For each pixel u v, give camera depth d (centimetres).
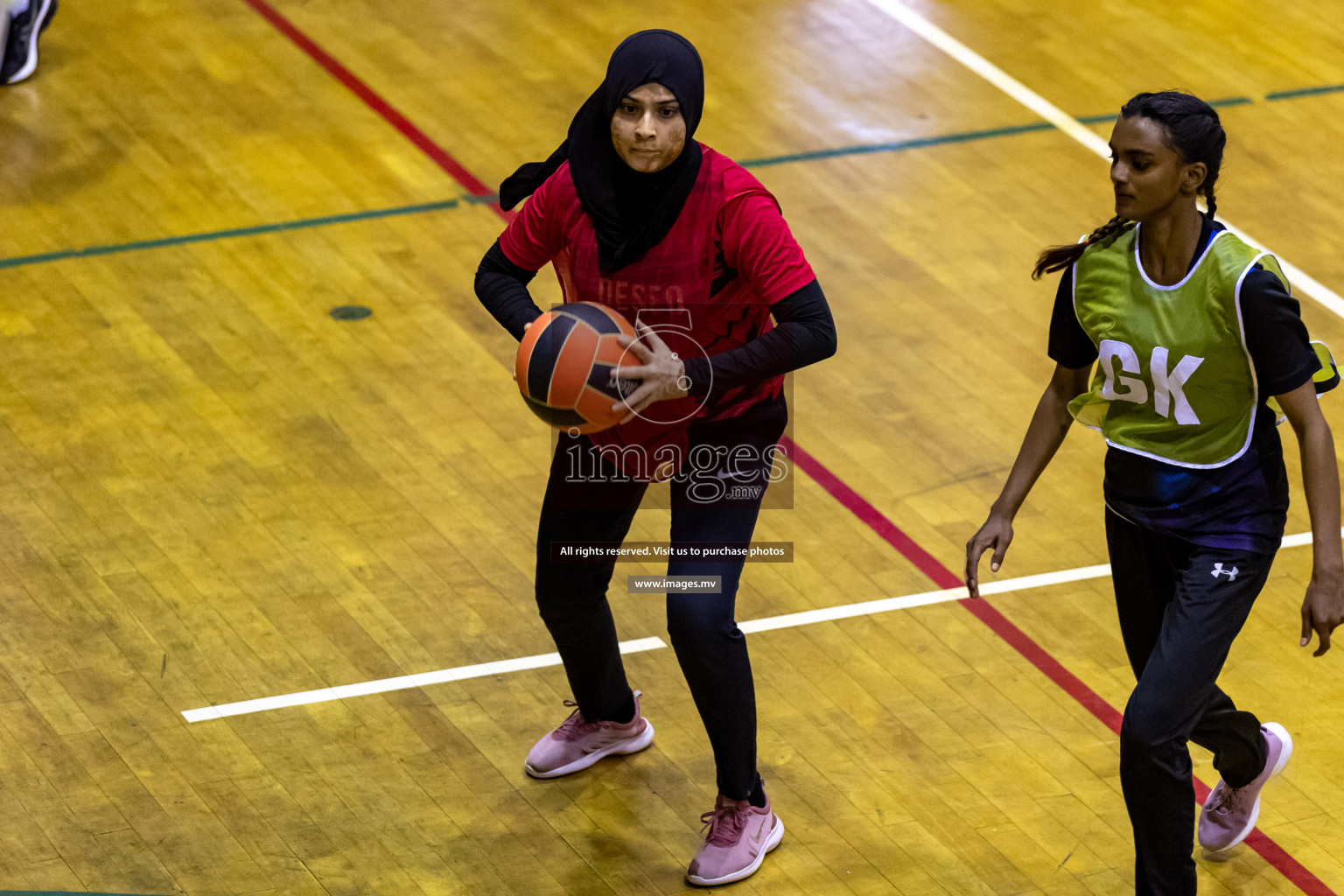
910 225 1952
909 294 1808
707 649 973
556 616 1067
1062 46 2473
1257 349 872
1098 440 1584
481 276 1019
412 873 1039
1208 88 2356
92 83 2183
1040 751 1176
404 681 1219
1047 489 1504
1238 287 866
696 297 948
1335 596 867
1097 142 2184
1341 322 1781
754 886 1041
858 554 1397
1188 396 905
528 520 1420
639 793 1126
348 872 1035
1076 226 1969
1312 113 2281
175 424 1516
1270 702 1231
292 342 1658
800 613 1320
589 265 958
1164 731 889
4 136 2027
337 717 1177
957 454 1544
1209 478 925
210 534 1370
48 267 1758
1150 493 937
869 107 2252
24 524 1362
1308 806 1130
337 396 1575
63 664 1208
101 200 1902
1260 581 929
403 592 1316
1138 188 864
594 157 934
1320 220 1994
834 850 1076
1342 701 1235
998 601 1344
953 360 1695
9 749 1121
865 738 1184
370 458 1488
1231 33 2541
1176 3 2648
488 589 1327
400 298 1752
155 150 2025
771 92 2278
